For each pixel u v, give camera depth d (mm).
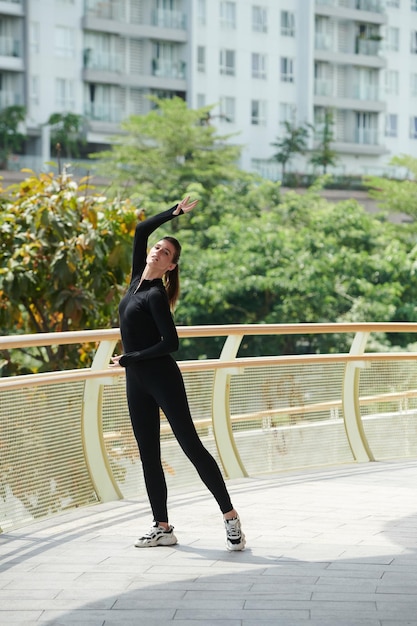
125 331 7723
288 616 6008
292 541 7914
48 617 6102
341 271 47219
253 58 84375
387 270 47344
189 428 7637
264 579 6828
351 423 11961
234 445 10844
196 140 57781
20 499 8516
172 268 7859
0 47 75562
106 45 79625
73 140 75562
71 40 78250
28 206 13531
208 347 47531
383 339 45844
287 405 11336
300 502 9484
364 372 12086
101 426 9562
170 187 54469
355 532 8211
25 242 13398
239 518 8523
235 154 58562
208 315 47688
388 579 6766
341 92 90000
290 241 47719
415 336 46938
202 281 47156
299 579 6809
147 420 7801
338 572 6969
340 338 46000
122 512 9039
